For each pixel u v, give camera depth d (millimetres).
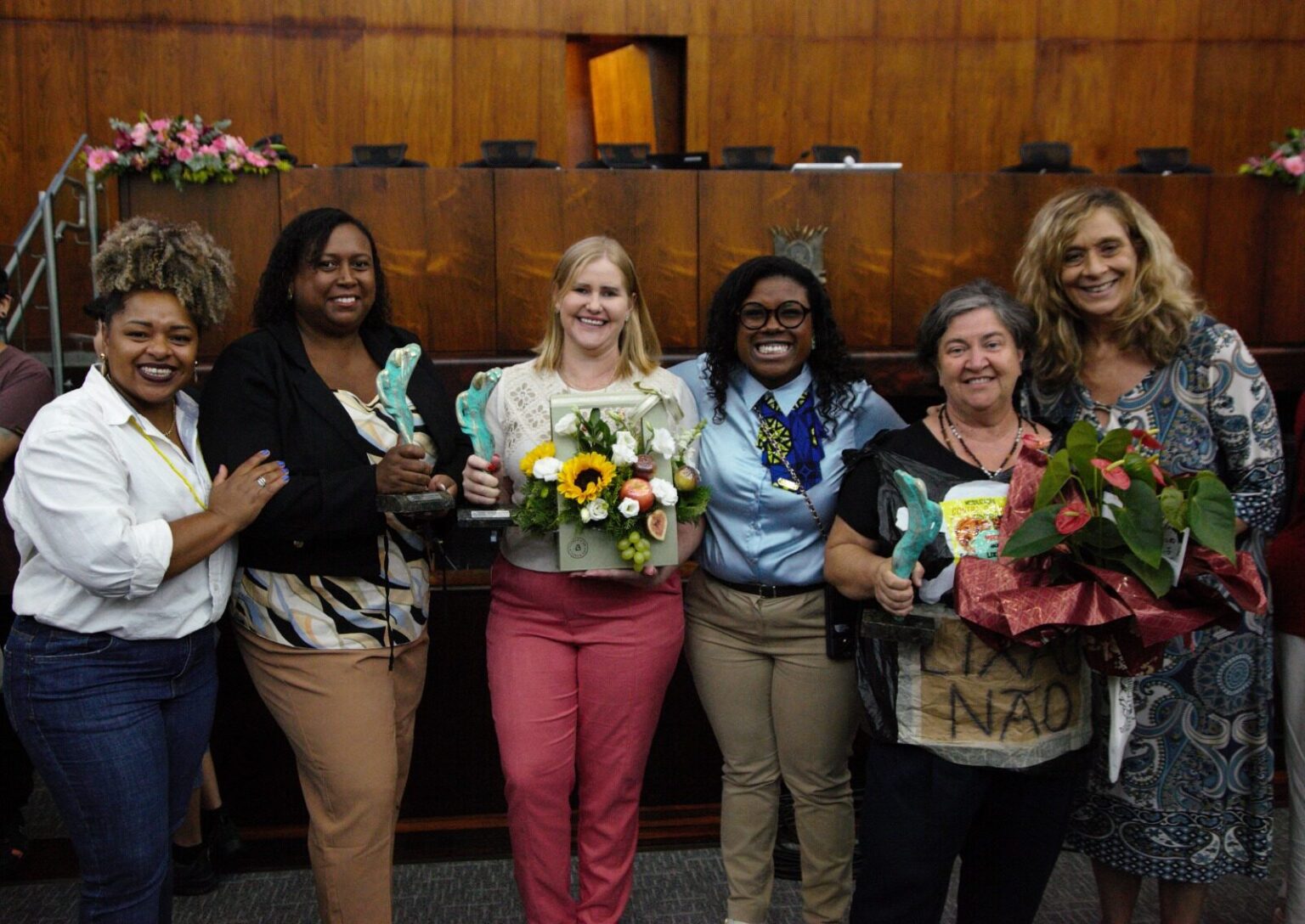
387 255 3104
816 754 2168
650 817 2947
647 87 4836
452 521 2082
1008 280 3334
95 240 3318
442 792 2941
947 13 4836
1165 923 2182
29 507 1688
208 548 1745
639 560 1947
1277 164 3318
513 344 3176
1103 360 2152
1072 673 1790
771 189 3221
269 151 3045
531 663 2102
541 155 4766
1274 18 4875
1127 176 3324
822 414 2180
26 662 1710
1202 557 1646
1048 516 1630
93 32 4438
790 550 2148
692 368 2303
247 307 3033
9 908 2512
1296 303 3398
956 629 1779
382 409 2037
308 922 2469
